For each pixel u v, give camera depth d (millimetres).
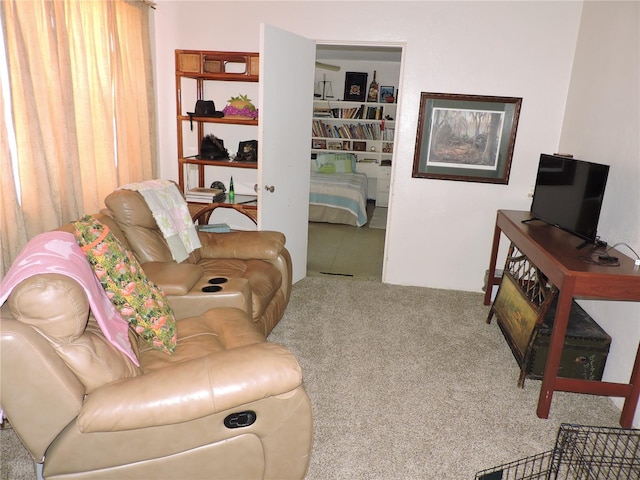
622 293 2188
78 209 2773
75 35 2703
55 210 2545
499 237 3623
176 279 2324
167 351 1922
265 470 1657
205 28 3836
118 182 3234
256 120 3537
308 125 3877
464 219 3973
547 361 2326
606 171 2461
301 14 3730
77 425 1411
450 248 4051
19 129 2316
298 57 3557
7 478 1819
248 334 2080
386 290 4020
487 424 2295
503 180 3834
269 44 3219
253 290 2654
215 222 4195
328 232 6102
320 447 2070
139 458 1522
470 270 4074
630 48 2736
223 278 2479
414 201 4000
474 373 2754
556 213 2918
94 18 2885
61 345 1428
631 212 2596
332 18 3711
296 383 1515
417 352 2965
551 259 2385
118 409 1393
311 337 3096
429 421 2293
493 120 3748
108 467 1520
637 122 2598
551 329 2547
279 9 3740
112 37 3037
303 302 3674
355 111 7645
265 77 3236
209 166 4141
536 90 3648
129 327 1965
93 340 1521
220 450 1573
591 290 2191
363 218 6535
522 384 2621
